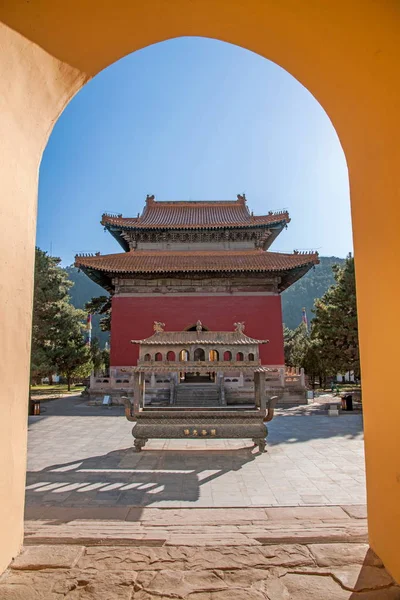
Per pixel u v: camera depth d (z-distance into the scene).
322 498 7.64
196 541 4.49
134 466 10.27
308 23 4.17
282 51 4.80
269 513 6.13
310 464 10.34
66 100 4.81
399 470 3.71
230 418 11.73
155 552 4.21
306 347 43.28
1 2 3.67
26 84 4.09
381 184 4.05
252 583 3.62
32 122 4.34
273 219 34.31
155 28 4.61
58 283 35.09
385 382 3.99
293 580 3.65
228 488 8.34
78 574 3.76
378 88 3.96
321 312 31.67
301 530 4.91
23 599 3.36
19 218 4.15
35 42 4.03
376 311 4.21
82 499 7.71
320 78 4.73
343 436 14.34
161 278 31.55
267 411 12.59
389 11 3.52
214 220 38.56
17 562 3.95
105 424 17.73
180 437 11.71
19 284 4.14
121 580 3.66
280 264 30.72
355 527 5.07
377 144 4.11
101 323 51.12
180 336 13.27
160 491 8.18
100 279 34.22
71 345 35.25
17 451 4.11
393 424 3.83
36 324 31.55
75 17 4.10
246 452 11.76
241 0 4.21
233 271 30.16
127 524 5.61
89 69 4.74
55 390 41.34
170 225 34.44
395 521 3.73
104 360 50.03
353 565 3.92
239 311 31.12
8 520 3.91
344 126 4.80
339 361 30.16
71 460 11.00
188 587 3.55
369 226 4.36
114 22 4.34
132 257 33.38
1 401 3.77
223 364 12.32
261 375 12.07
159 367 12.30
